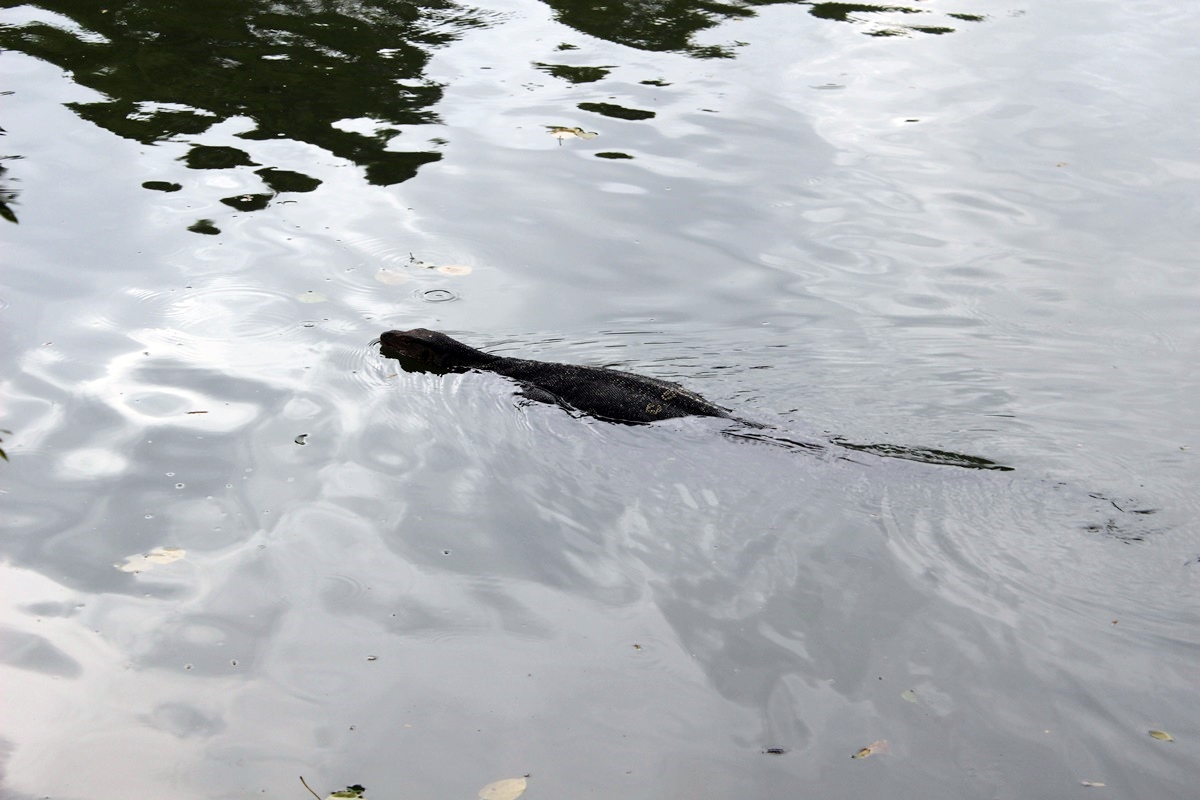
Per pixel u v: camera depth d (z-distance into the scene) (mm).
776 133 12906
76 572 6340
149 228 10391
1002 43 15688
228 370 8391
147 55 14445
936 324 9367
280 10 16281
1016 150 12602
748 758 5164
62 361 8375
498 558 6539
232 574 6363
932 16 16766
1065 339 9180
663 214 11156
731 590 6277
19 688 5535
